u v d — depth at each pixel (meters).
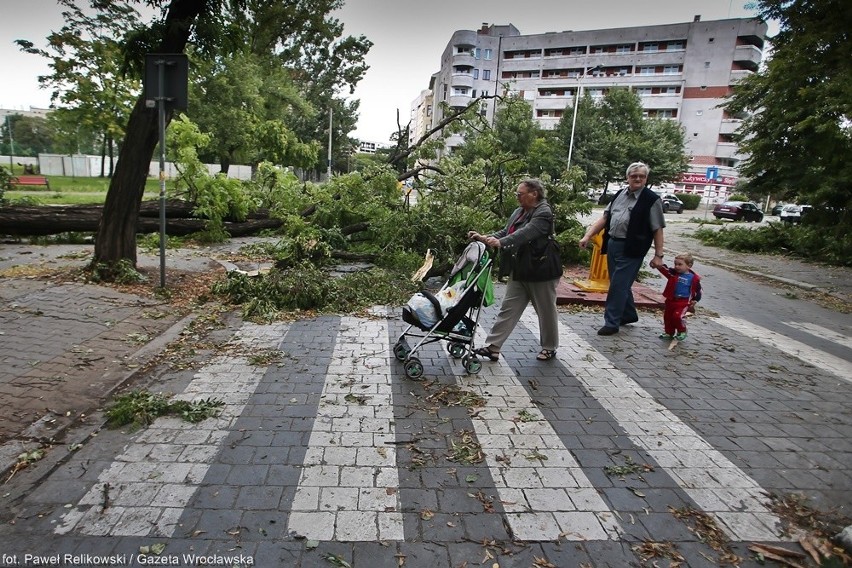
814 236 15.27
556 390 4.77
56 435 3.63
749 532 2.92
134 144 7.39
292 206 12.08
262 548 2.66
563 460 3.59
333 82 44.56
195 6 7.28
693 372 5.38
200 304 7.02
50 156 51.88
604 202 40.94
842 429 4.21
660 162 43.72
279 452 3.55
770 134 16.64
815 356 6.11
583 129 43.47
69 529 2.74
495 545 2.74
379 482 3.25
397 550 2.68
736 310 8.45
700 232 19.86
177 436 3.71
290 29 28.23
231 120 26.92
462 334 5.07
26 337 5.16
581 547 2.75
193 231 12.38
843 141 14.02
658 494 3.24
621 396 4.70
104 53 15.53
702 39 68.62
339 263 10.13
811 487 3.38
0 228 10.52
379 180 11.12
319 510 2.96
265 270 8.70
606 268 8.53
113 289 7.04
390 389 4.64
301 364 5.16
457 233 9.88
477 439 3.83
